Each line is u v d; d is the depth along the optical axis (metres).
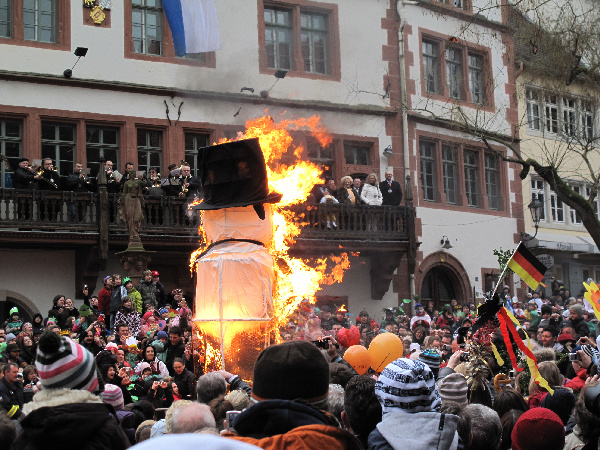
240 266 8.66
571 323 13.96
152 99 21.19
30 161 19.66
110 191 19.02
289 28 23.45
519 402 6.13
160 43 21.55
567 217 29.53
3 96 19.52
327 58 23.98
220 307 8.64
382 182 22.89
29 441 3.38
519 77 28.23
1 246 18.70
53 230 18.47
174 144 21.30
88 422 3.42
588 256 29.50
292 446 3.32
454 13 26.52
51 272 19.36
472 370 6.86
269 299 8.75
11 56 19.66
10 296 18.88
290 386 3.58
